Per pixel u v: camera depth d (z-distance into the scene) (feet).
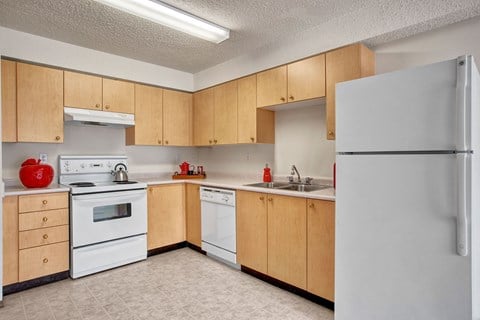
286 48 9.04
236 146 12.47
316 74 8.22
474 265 4.63
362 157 5.62
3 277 7.69
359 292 5.71
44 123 9.07
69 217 8.89
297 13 7.61
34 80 8.88
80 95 9.80
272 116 10.78
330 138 7.89
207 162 13.98
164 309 7.13
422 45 7.10
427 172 4.86
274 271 8.25
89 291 8.04
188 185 11.64
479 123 5.27
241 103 10.59
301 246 7.55
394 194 5.23
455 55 6.64
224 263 10.14
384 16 7.06
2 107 8.27
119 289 8.18
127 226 9.95
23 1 6.93
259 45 9.76
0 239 7.21
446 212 4.67
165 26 8.26
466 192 4.46
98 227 9.28
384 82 5.34
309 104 9.39
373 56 7.93
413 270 5.03
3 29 8.29
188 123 12.89
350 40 7.59
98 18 7.80
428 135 4.84
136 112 11.19
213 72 11.86
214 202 10.26
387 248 5.32
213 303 7.42
